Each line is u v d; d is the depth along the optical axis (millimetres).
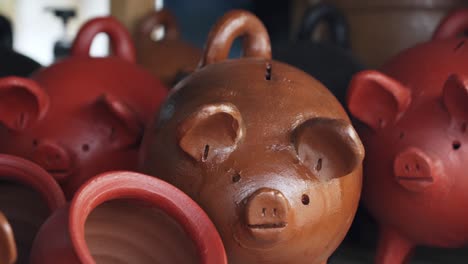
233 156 692
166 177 712
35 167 710
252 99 711
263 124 701
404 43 1263
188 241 676
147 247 674
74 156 832
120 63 899
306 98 724
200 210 670
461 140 804
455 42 868
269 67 742
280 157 693
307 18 1269
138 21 1324
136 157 849
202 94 721
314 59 1033
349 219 737
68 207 640
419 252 1022
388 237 871
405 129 827
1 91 810
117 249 671
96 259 667
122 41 983
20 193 720
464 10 953
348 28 1297
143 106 869
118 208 672
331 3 1327
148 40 1258
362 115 844
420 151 805
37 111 829
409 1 1247
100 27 972
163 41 1252
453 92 796
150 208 674
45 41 2520
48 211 711
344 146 684
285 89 723
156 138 731
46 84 856
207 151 693
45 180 707
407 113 832
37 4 2496
